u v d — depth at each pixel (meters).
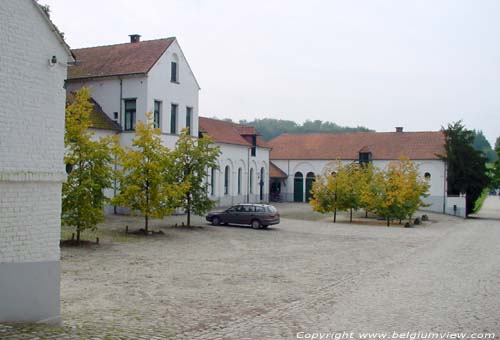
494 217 64.75
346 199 43.88
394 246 28.39
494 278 18.20
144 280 16.23
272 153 75.12
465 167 63.75
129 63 39.84
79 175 22.78
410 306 13.52
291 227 38.16
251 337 10.32
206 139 33.12
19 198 10.13
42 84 10.73
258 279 17.20
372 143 71.19
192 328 10.85
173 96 41.47
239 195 57.62
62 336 9.30
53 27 10.86
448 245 29.56
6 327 9.55
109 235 26.88
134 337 9.76
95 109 39.09
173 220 36.91
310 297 14.52
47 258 10.64
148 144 27.62
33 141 10.52
